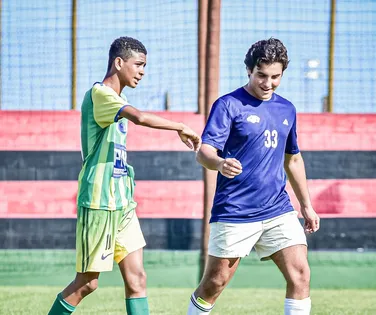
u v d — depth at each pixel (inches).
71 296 529.3
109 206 515.8
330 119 983.0
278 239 497.4
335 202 972.6
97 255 515.8
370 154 981.8
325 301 808.9
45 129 978.1
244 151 493.7
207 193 927.0
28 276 941.8
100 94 503.2
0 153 973.8
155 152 966.4
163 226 952.9
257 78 486.6
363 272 940.0
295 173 535.2
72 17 984.9
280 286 923.4
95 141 516.4
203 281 510.9
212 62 933.2
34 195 970.1
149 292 871.1
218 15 933.8
